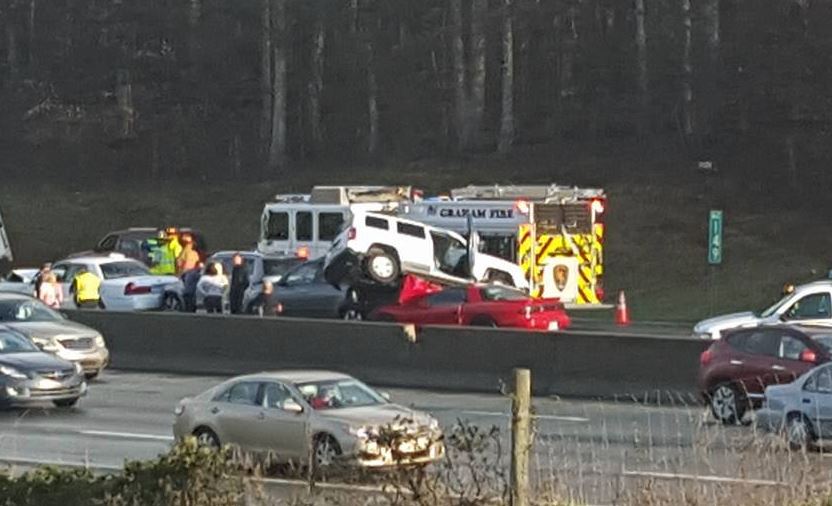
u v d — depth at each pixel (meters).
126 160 76.06
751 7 60.84
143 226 67.06
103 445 21.36
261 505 10.59
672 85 64.25
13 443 21.58
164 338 33.19
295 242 43.59
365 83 75.00
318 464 14.84
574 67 70.56
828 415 18.50
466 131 67.56
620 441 18.70
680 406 25.27
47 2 84.00
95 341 31.23
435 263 39.75
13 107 82.38
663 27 66.06
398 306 36.91
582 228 41.78
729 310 46.56
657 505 11.39
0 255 57.00
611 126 65.50
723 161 58.56
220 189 69.88
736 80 60.31
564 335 27.59
